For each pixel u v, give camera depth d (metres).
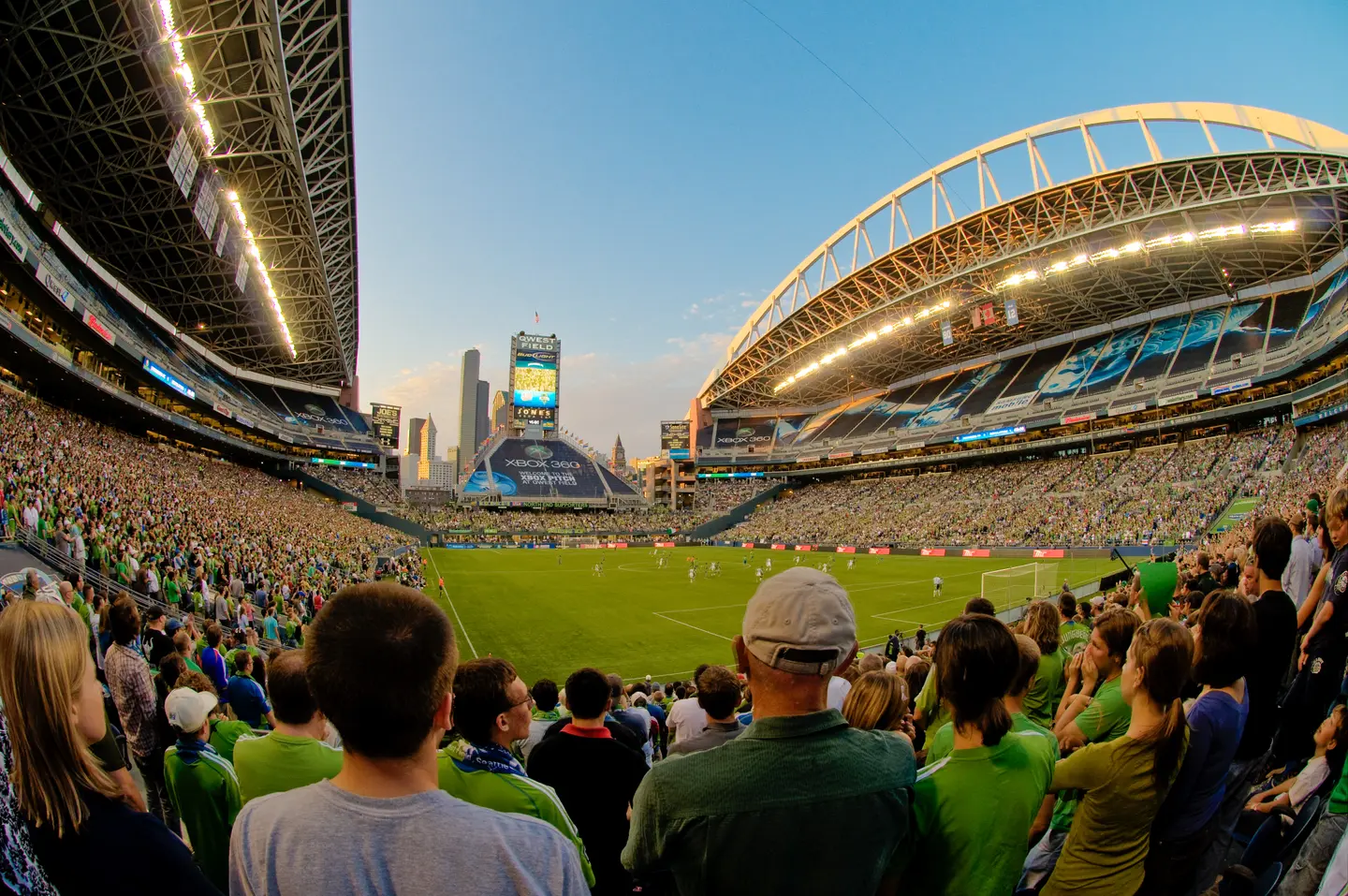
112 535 22.84
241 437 74.19
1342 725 4.08
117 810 2.18
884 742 2.51
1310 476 42.38
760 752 2.27
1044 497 68.44
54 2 27.62
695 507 109.31
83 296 43.62
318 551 40.16
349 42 37.78
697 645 27.62
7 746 1.89
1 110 33.47
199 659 10.06
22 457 26.17
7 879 1.50
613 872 4.15
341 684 1.84
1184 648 3.06
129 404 49.50
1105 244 58.62
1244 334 62.97
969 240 64.31
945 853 2.59
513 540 88.88
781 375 102.19
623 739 5.88
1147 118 52.94
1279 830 4.34
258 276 55.69
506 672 3.58
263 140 40.50
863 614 34.19
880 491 91.94
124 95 33.97
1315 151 43.91
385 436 104.25
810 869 2.15
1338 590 5.01
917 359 94.88
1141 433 67.81
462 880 1.74
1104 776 3.07
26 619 2.12
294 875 1.74
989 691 2.69
